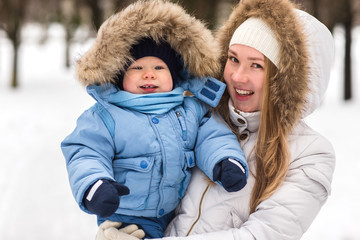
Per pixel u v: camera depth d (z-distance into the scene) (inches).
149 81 61.4
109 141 58.5
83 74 58.6
